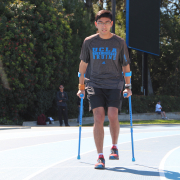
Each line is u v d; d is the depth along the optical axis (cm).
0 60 1738
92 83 517
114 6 2256
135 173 457
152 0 3141
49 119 2020
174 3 4409
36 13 2014
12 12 1859
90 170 477
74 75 2398
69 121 2266
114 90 511
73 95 2364
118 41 507
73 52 2405
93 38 512
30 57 1864
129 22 2814
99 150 496
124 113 2891
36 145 795
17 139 928
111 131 513
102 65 509
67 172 461
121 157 625
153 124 2083
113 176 435
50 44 2059
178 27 3966
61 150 709
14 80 1780
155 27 3206
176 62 4034
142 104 3153
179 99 3681
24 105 1894
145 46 3047
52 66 2067
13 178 421
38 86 2000
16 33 1791
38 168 493
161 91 4178
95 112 506
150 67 4147
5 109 1858
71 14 2438
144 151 732
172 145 871
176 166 521
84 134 1121
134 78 3931
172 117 3334
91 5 3266
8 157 604
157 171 474
